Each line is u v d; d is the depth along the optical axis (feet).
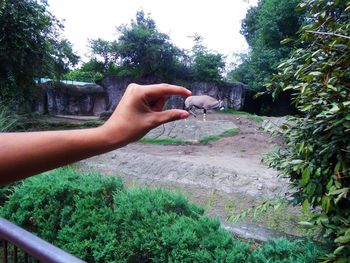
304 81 5.30
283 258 5.75
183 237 5.84
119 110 1.43
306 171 4.80
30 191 8.48
